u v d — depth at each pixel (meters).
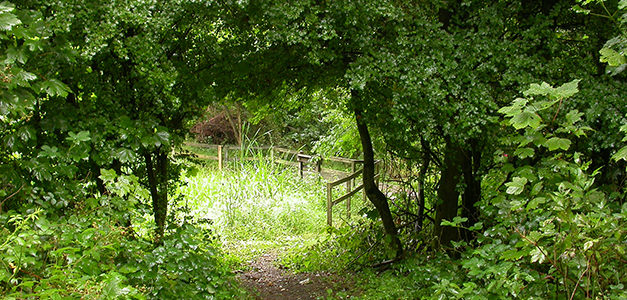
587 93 3.81
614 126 3.64
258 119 6.15
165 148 4.24
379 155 6.84
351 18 3.85
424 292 3.98
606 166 4.12
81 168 3.96
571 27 4.54
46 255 2.43
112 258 2.66
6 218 2.47
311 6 4.01
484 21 4.14
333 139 8.18
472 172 5.39
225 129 16.05
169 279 3.02
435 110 4.12
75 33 3.42
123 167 4.73
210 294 3.27
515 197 2.84
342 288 5.21
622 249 2.04
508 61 4.00
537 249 2.18
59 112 3.40
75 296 2.07
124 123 3.58
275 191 10.05
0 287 2.01
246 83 4.72
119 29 3.48
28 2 3.14
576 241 2.09
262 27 4.11
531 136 2.43
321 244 6.97
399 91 4.18
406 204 6.62
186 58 4.27
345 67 4.55
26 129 3.08
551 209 2.35
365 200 10.06
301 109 6.44
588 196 2.23
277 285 5.56
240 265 6.52
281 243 7.82
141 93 3.87
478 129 3.87
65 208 3.13
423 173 5.86
